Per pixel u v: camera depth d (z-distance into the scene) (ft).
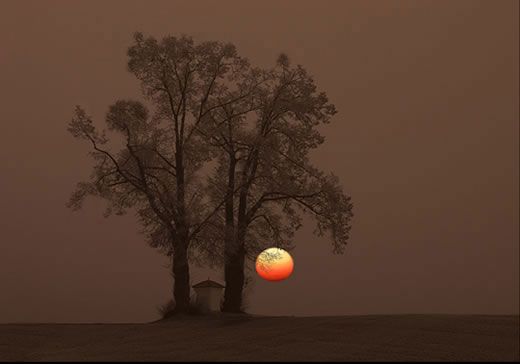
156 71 168.35
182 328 137.80
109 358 97.96
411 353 100.22
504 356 99.86
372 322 132.87
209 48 170.09
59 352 110.32
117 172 166.20
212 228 161.58
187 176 167.53
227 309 168.66
